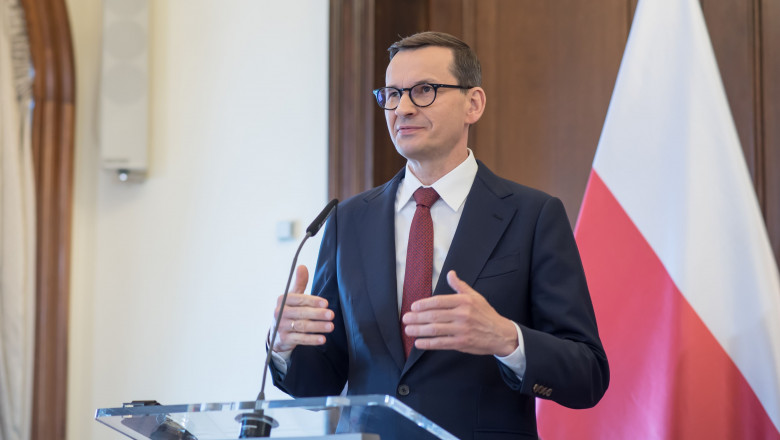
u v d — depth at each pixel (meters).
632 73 3.96
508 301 2.57
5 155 6.29
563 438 3.71
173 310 6.06
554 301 2.55
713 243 3.62
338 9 5.52
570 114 5.02
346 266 2.77
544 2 5.18
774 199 4.38
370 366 2.56
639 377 3.63
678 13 3.94
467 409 2.45
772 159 4.40
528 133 5.14
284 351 2.56
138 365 6.15
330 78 5.49
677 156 3.80
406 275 2.65
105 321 6.30
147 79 6.22
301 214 5.59
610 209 3.87
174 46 6.27
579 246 3.88
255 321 5.71
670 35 3.94
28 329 6.23
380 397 1.74
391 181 2.94
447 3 5.50
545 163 5.07
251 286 5.75
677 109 3.85
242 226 5.84
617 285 3.77
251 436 1.92
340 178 5.40
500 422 2.46
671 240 3.72
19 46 6.47
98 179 6.47
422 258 2.66
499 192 2.75
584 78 5.00
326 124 5.58
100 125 6.16
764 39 4.48
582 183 4.94
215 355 5.85
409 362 2.48
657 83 3.91
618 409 3.63
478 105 2.88
